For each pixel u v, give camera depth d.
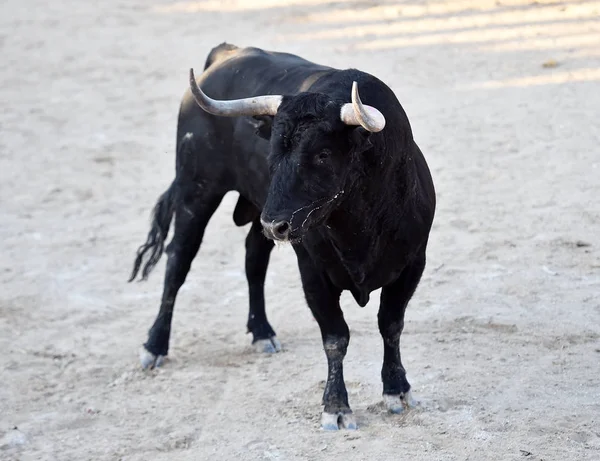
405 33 42.12
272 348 20.02
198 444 16.20
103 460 15.94
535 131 31.05
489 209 26.27
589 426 15.58
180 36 46.66
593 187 26.83
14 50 47.34
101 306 23.31
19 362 20.36
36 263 26.05
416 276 16.33
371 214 15.32
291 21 46.12
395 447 15.19
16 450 16.58
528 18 41.88
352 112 14.23
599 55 36.69
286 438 15.95
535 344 19.06
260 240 20.06
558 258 23.14
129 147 34.25
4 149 34.97
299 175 14.29
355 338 20.08
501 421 15.90
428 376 17.88
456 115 33.06
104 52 45.72
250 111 15.30
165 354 19.91
